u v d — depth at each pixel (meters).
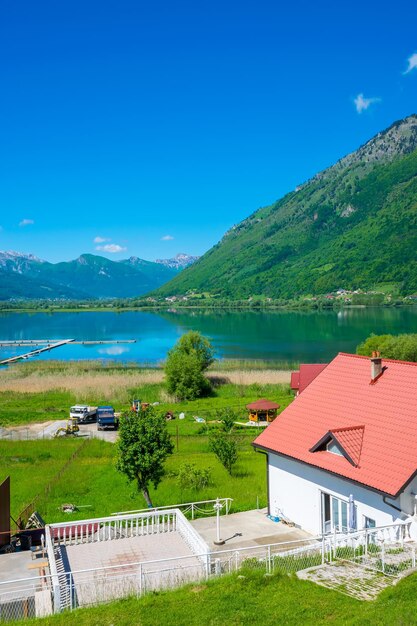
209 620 17.06
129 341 190.12
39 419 74.31
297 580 19.70
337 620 16.66
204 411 77.12
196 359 90.81
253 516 34.06
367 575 19.95
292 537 30.00
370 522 26.89
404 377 31.16
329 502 29.84
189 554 25.17
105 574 22.02
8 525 27.77
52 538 25.78
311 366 63.16
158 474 35.56
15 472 46.78
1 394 90.94
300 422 33.53
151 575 21.66
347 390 33.59
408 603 17.19
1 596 20.20
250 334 190.00
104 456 52.94
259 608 17.67
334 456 29.19
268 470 34.25
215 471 45.50
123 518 27.69
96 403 85.25
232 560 24.14
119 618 17.45
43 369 118.12
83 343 186.25
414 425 27.59
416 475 24.77
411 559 21.20
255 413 70.69
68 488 41.22
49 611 19.52
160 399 86.94
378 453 27.36
